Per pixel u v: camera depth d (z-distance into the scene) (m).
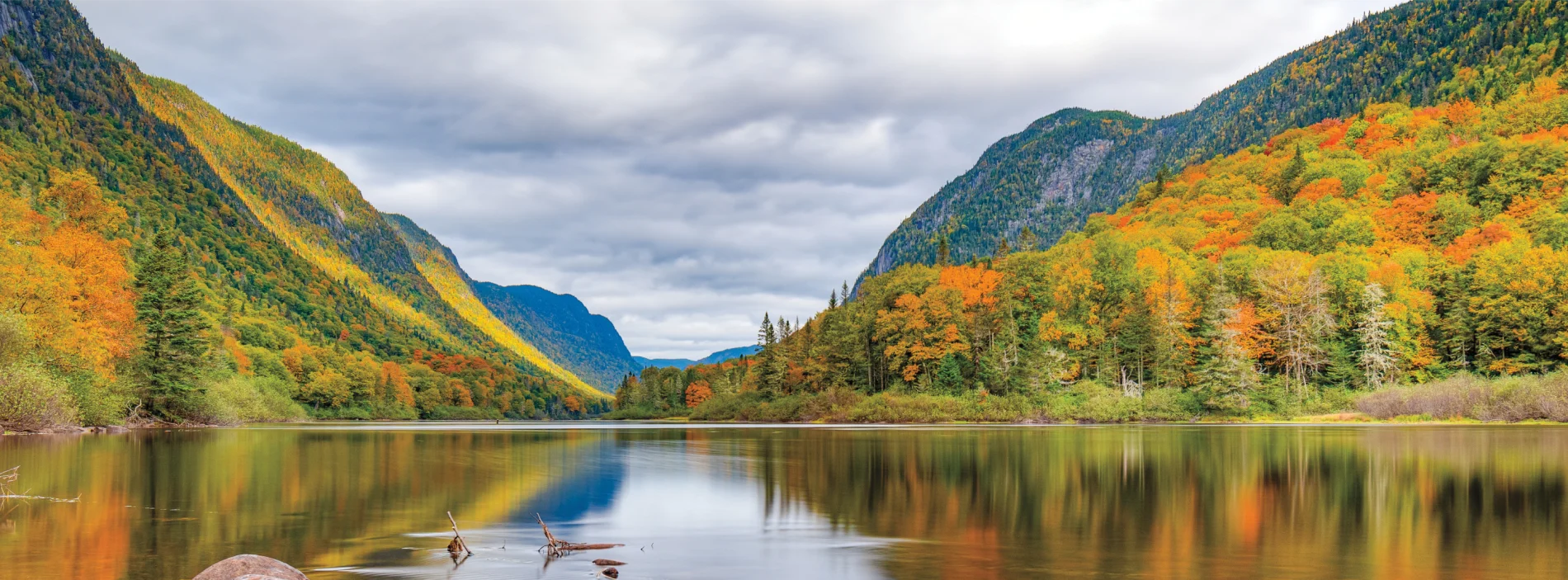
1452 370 112.06
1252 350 115.38
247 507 29.66
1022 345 125.38
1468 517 27.78
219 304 187.12
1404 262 129.62
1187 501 31.97
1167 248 162.12
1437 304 120.75
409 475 40.50
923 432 87.25
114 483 35.47
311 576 19.48
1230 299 113.38
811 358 148.12
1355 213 165.12
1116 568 20.62
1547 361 105.50
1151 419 107.81
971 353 128.38
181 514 27.83
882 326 137.38
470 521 27.41
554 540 22.59
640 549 23.00
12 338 63.47
